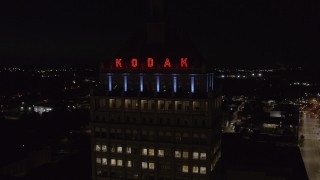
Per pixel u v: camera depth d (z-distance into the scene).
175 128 94.00
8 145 164.50
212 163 95.31
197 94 93.38
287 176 113.19
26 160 142.88
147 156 96.75
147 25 102.06
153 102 96.44
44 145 168.88
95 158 102.12
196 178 93.00
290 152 139.25
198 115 92.31
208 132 91.12
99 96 101.00
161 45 100.62
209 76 99.62
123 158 99.06
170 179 95.44
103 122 100.69
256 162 123.50
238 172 115.12
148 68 98.25
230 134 174.50
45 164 139.88
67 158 149.50
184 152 93.56
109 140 99.81
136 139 97.75
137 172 98.06
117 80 101.81
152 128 96.19
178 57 97.12
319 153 192.50
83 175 123.31
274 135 183.75
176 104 94.69
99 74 103.44
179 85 96.19
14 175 135.25
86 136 198.62
